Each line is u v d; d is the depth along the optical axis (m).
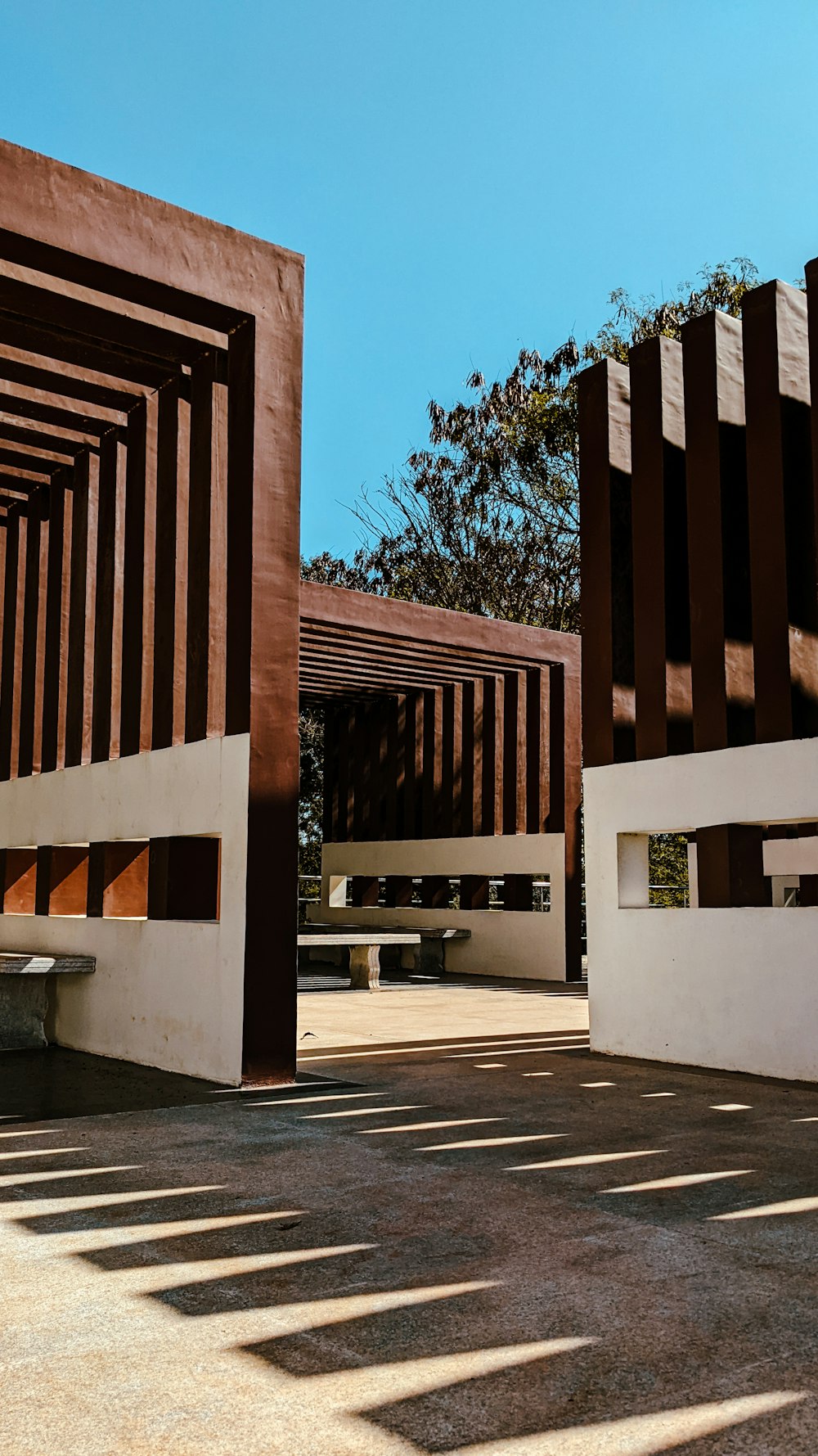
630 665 8.30
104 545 8.12
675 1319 2.79
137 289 6.34
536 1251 3.33
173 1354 2.59
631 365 8.23
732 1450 2.12
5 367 7.11
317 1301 2.92
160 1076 6.62
